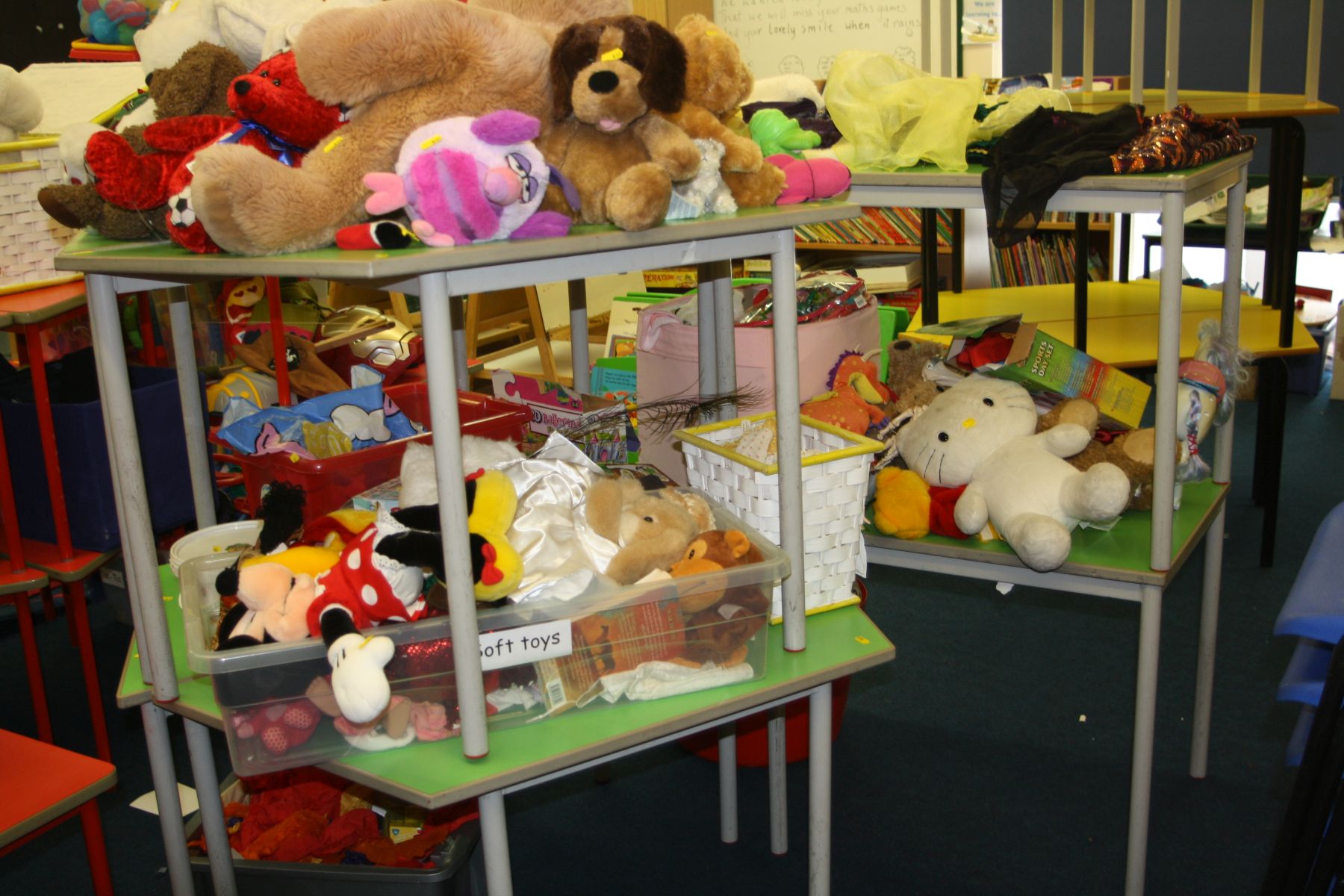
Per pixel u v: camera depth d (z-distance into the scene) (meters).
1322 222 3.88
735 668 1.18
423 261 0.88
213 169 0.92
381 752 1.08
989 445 1.60
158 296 2.28
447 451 0.94
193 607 1.22
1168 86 1.85
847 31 3.56
